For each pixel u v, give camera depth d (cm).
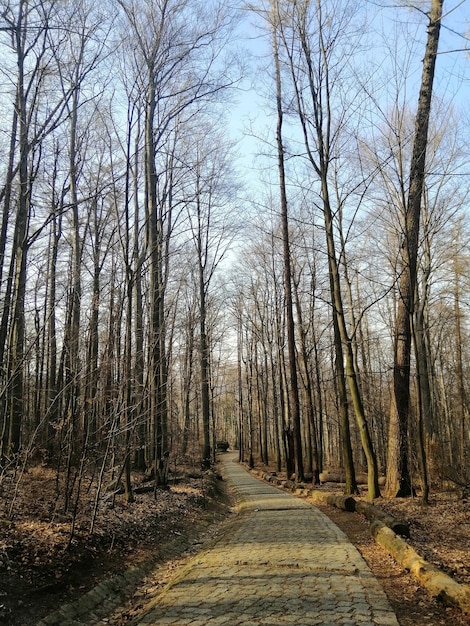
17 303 951
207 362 2508
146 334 1308
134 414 1079
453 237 2077
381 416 2470
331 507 1312
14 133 970
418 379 1115
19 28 702
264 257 2916
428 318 2606
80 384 833
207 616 475
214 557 748
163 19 1254
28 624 486
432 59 1145
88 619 538
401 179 1145
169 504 1199
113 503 995
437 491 1266
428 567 571
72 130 1544
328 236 1332
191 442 2277
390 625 432
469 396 2083
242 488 2097
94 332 937
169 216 1725
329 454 3934
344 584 564
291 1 1267
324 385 3497
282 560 693
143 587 669
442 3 1120
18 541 641
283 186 2091
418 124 1167
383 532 773
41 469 1070
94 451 866
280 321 2867
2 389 761
